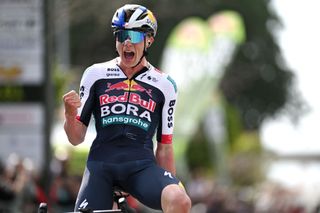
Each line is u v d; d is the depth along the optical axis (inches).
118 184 636.1
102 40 2864.2
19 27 1202.0
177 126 1866.4
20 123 1204.5
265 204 2303.2
